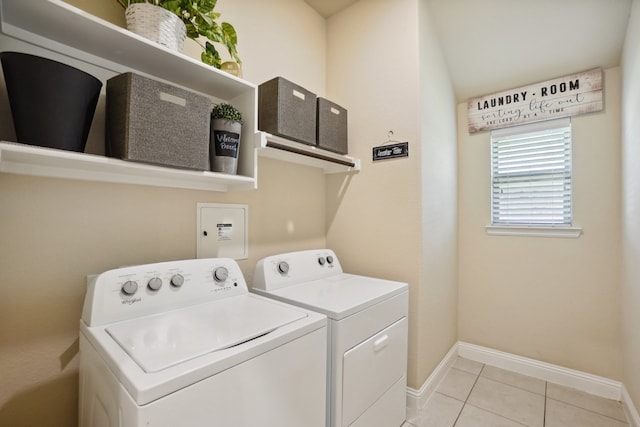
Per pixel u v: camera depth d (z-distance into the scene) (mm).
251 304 1207
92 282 1011
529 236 2289
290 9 2041
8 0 827
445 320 2268
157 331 923
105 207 1178
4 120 956
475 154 2525
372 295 1460
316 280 1791
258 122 1596
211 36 1248
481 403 1879
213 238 1538
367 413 1362
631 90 1663
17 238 989
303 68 2129
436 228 2076
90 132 1124
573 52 1995
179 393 682
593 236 2055
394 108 1952
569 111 2109
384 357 1485
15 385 985
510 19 1980
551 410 1810
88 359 924
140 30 1057
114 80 981
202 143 1132
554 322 2178
